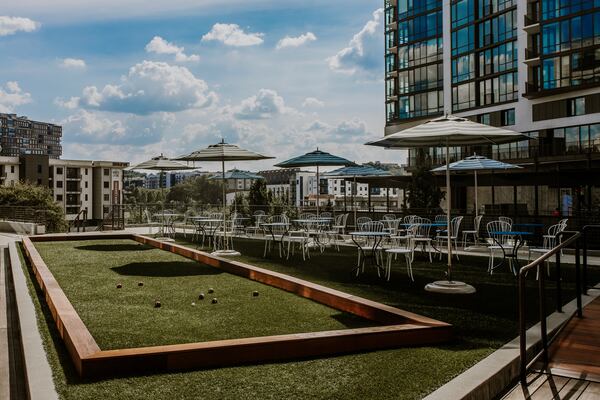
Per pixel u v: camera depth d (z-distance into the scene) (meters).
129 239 18.16
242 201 27.84
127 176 138.12
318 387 3.78
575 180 18.70
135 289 7.88
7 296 7.77
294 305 6.77
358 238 17.16
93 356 3.99
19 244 15.64
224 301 7.00
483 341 5.05
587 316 6.15
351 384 3.84
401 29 48.09
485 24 40.47
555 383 4.19
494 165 14.12
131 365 4.06
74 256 12.27
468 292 7.59
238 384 3.83
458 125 7.81
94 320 5.83
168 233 19.94
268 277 8.41
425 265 10.91
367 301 6.25
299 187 111.75
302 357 4.55
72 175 103.88
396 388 3.76
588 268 10.38
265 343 4.45
